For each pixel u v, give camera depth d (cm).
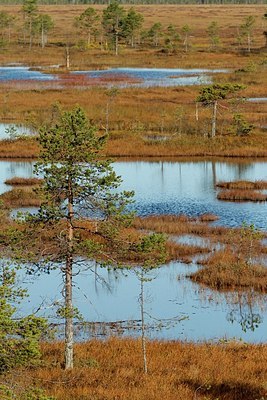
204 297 6134
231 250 7294
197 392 3947
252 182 10744
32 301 5941
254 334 5319
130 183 10894
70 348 4262
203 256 7250
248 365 4419
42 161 4344
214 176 11525
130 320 5616
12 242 4272
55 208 4278
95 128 4409
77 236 4456
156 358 4578
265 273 6562
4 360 2770
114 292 6334
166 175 11594
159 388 3969
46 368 4219
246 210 9250
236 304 5962
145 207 9325
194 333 5341
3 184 10662
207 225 8362
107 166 4406
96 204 4403
